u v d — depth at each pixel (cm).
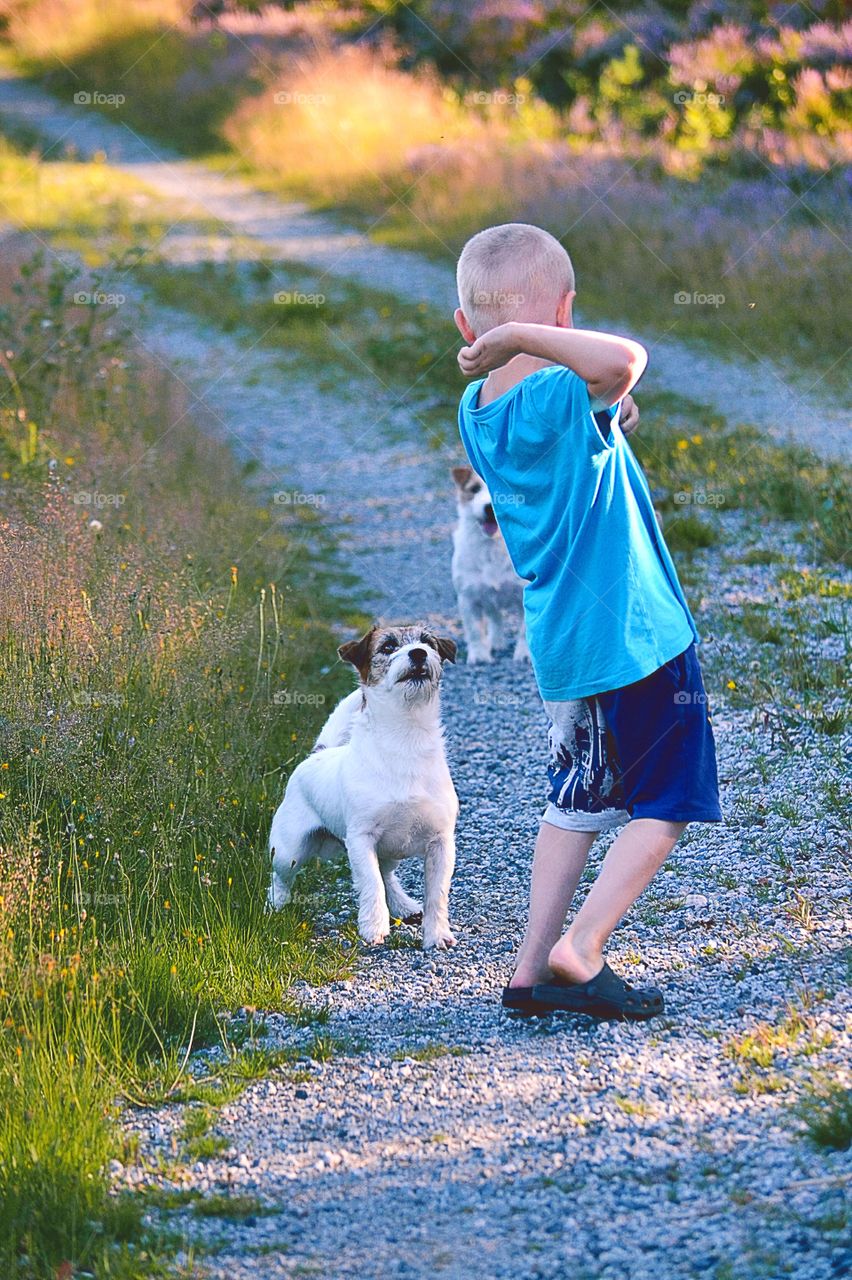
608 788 649
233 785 983
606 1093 600
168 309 3017
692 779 626
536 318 632
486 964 782
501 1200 531
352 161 3928
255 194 4009
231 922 813
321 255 3391
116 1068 661
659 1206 511
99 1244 521
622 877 631
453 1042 679
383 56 4459
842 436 1970
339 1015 728
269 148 4219
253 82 4609
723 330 2584
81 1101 612
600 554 609
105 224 3659
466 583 1355
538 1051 653
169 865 845
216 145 4459
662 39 3872
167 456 1805
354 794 812
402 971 780
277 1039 704
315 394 2475
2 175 4112
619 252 2950
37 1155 571
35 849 803
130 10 5225
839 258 2686
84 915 773
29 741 924
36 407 1786
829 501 1560
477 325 641
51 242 3447
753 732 1045
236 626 1170
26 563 1085
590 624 611
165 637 1071
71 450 1622
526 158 3556
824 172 2983
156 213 3797
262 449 2180
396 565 1675
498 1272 486
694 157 3278
